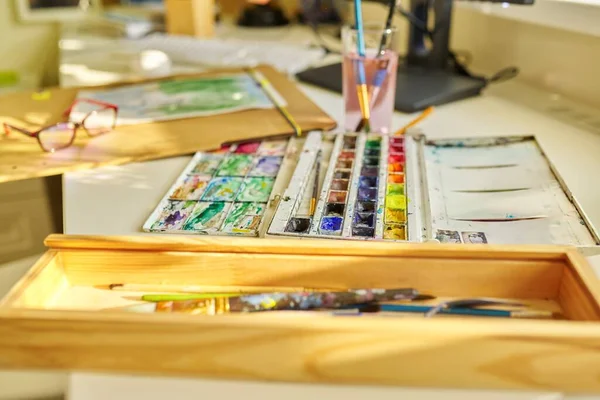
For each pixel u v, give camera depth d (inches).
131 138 29.7
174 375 14.7
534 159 26.5
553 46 37.7
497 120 33.2
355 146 27.6
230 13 69.1
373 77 29.0
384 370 14.1
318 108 33.3
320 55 47.7
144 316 14.4
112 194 24.6
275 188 24.2
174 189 24.5
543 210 22.2
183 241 17.9
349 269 17.7
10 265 36.0
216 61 46.0
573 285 16.3
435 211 22.3
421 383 14.2
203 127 30.7
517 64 41.5
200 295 17.7
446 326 13.7
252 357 14.3
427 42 45.5
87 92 37.5
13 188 40.7
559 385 14.0
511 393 14.0
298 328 13.9
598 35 32.2
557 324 13.8
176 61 46.6
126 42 53.1
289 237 20.1
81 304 17.6
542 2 35.8
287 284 18.1
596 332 13.5
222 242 17.8
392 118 33.1
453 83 38.2
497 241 20.2
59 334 14.5
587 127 32.0
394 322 13.9
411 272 17.5
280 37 56.6
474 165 26.3
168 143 28.9
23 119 32.7
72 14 68.7
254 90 36.8
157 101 35.2
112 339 14.4
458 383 14.1
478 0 37.9
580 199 23.4
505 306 17.1
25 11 66.8
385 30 29.1
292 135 29.8
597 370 13.7
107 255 18.2
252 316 14.4
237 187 24.5
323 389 14.2
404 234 20.2
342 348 14.0
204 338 14.2
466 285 17.6
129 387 14.3
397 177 24.3
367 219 21.2
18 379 18.5
